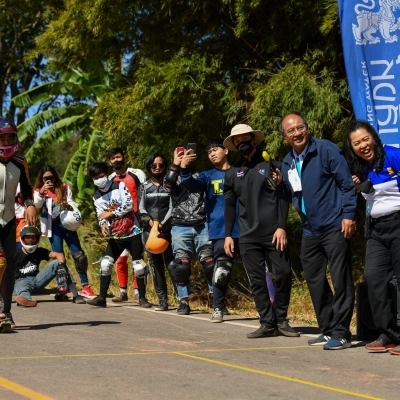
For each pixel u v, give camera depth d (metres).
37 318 10.63
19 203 12.88
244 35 15.36
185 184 10.60
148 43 16.64
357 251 15.06
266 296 8.98
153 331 9.36
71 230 12.87
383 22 11.42
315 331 9.69
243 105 14.87
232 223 9.43
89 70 19.02
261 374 6.66
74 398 5.64
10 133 8.91
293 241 15.87
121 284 12.93
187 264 11.17
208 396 5.77
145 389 5.97
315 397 5.80
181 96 14.87
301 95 13.16
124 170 12.42
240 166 9.07
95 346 8.06
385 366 7.14
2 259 8.80
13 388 5.97
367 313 8.62
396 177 7.69
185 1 15.49
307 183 8.22
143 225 11.66
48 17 19.83
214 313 10.47
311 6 13.94
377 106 11.42
